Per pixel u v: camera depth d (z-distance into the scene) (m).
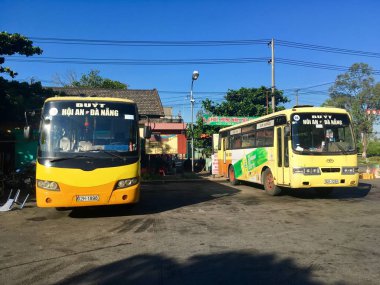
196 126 29.38
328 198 12.45
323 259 5.66
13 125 17.84
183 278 4.96
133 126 9.17
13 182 14.71
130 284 4.77
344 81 54.09
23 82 17.73
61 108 8.99
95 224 8.50
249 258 5.77
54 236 7.42
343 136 11.74
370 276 4.91
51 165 8.36
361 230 7.56
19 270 5.36
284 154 12.04
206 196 13.53
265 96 32.09
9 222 8.94
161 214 9.72
